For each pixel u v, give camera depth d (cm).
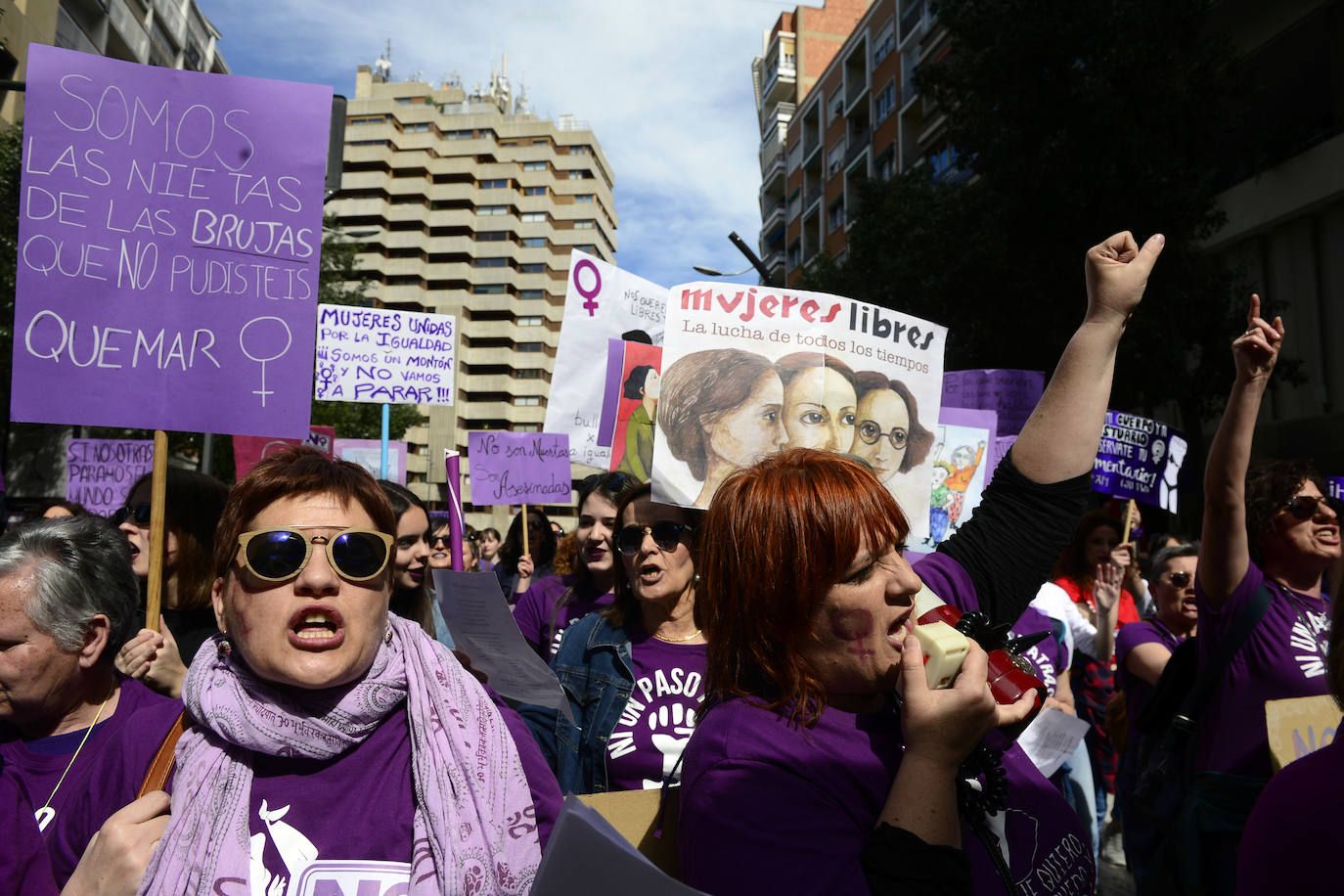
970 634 161
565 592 412
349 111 9144
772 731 151
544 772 193
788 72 5325
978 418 414
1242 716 288
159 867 156
